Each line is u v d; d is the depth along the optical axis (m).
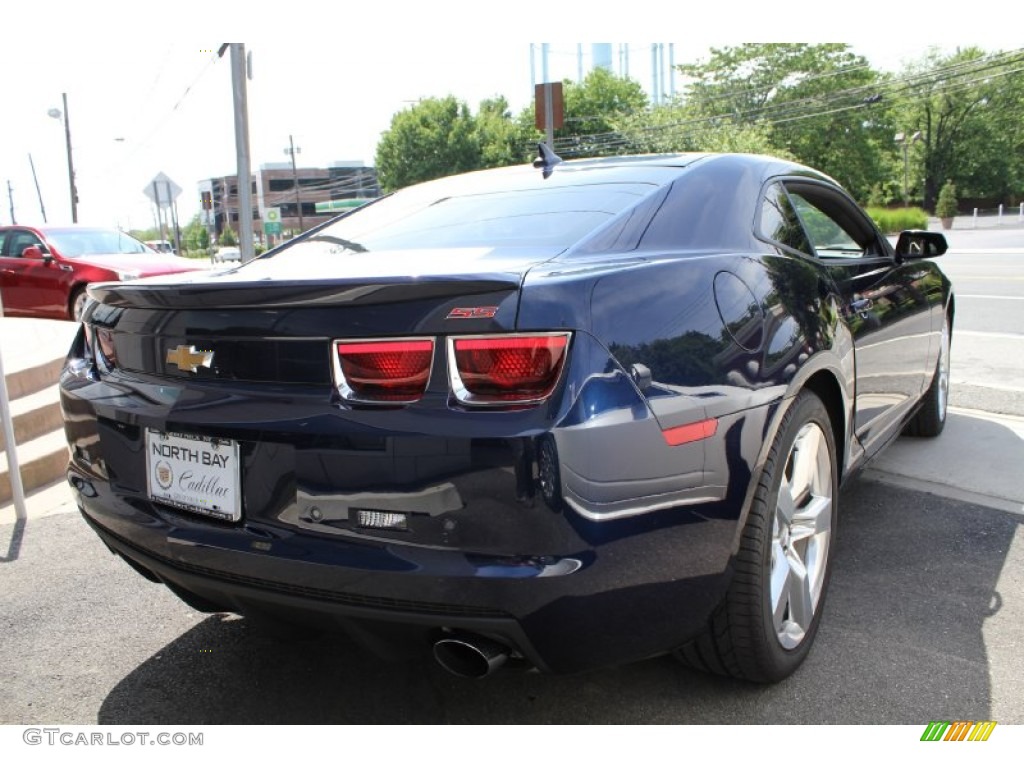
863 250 3.47
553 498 1.62
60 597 3.05
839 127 53.34
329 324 1.77
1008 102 60.34
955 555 3.11
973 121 61.38
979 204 64.06
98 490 2.25
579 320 1.70
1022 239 30.14
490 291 1.67
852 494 3.79
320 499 1.77
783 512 2.26
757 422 2.02
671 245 2.24
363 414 1.72
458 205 2.71
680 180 2.49
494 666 1.74
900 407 3.54
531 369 1.64
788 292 2.37
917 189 65.44
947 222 45.69
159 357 2.08
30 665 2.55
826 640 2.51
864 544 3.23
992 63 48.59
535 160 3.13
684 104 54.34
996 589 2.82
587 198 2.46
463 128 58.34
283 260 2.60
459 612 1.68
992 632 2.54
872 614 2.66
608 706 2.21
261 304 1.85
